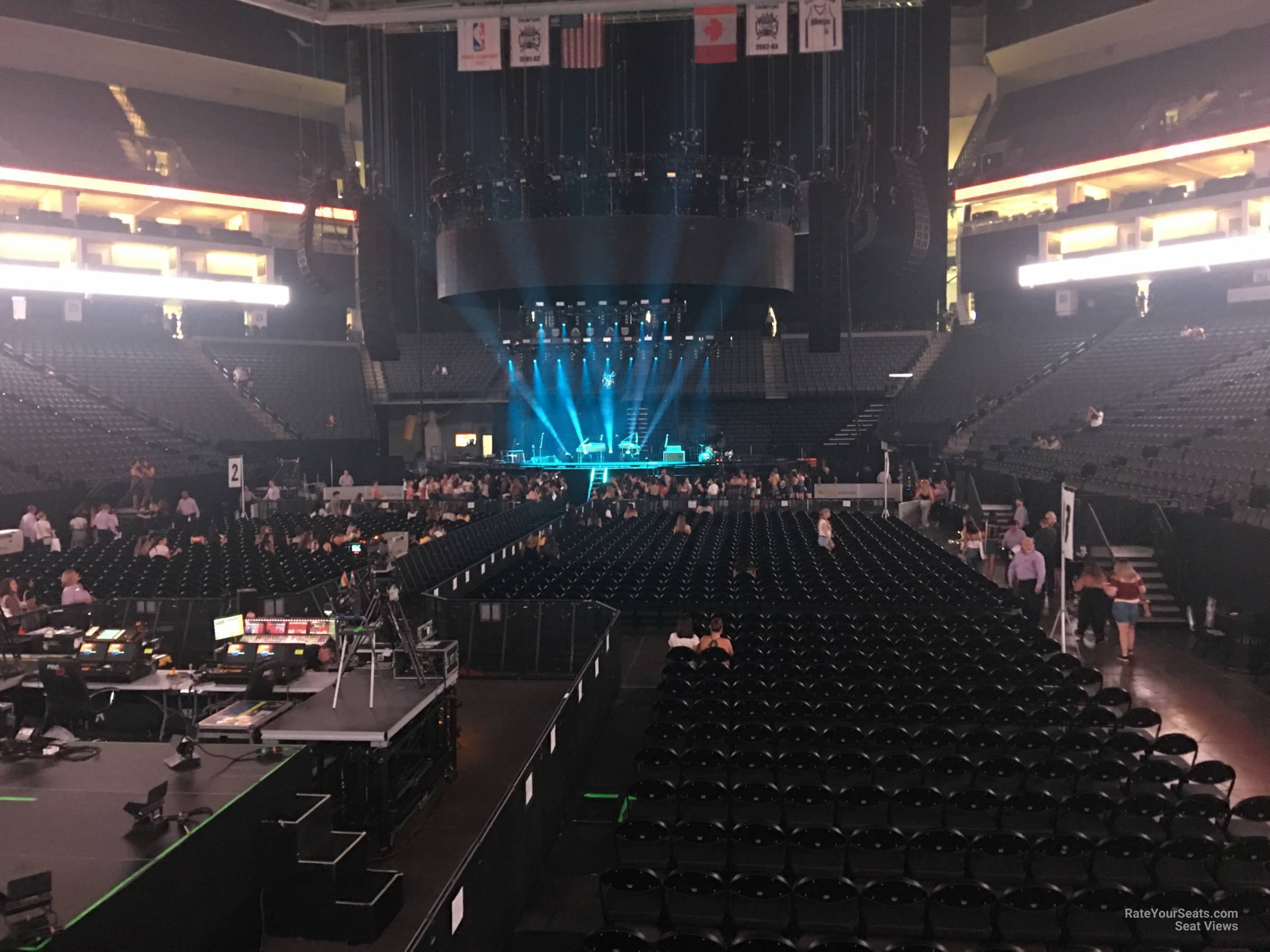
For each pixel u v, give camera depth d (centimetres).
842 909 695
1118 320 4066
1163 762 899
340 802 784
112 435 3397
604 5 2367
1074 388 3716
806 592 1781
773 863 787
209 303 4269
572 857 907
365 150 4522
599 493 3428
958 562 2109
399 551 1948
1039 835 830
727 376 4541
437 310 4862
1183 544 1928
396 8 2394
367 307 2442
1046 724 1039
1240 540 1686
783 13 2438
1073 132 4369
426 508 3041
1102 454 2947
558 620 1515
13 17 3844
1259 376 2878
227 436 3875
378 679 925
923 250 2239
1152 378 3444
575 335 3922
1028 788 902
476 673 1441
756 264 2745
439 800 893
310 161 3062
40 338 3856
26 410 3259
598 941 597
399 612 890
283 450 3928
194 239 4206
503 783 941
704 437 4478
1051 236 4169
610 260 2673
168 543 2238
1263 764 1098
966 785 906
